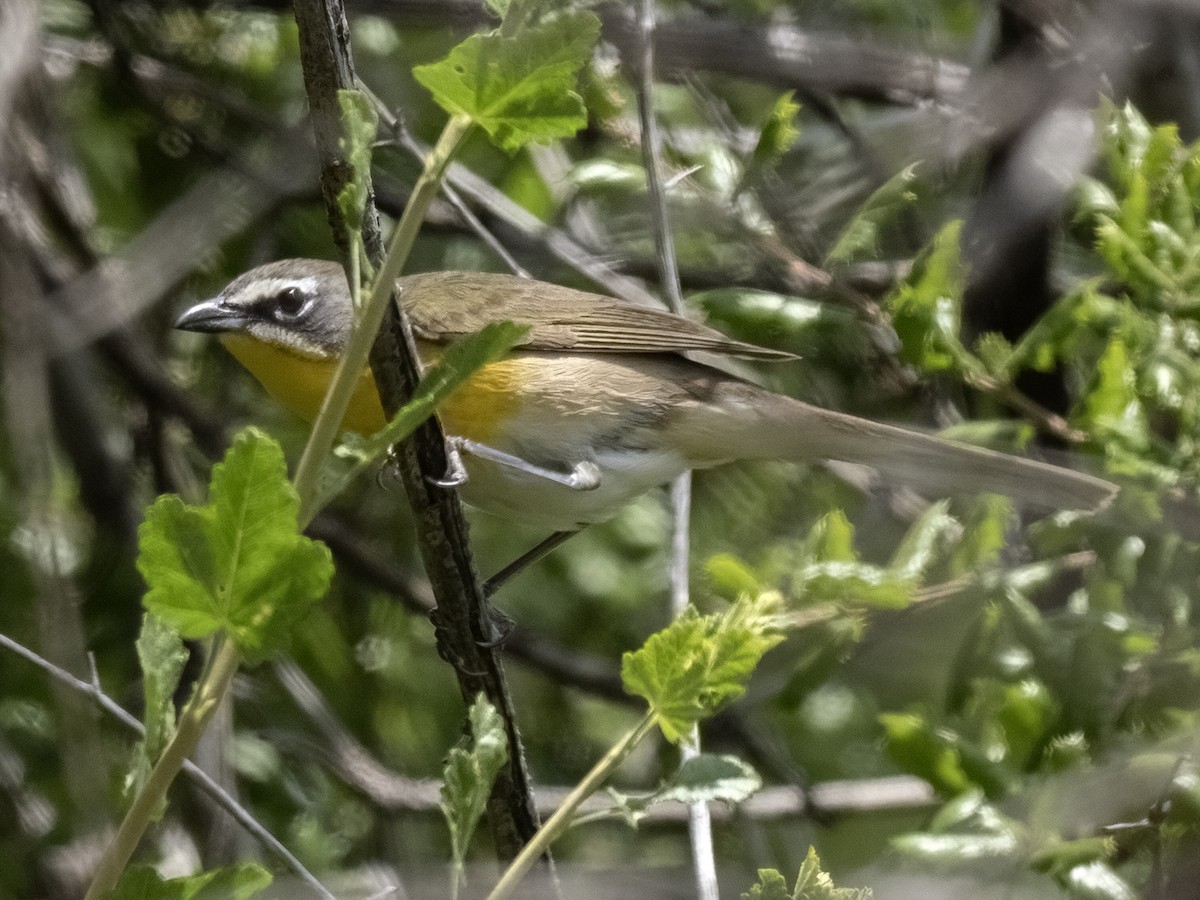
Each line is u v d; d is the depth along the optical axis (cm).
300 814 1058
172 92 1297
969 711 846
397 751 1275
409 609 1217
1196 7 1092
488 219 1266
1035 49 1175
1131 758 754
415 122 1266
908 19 1315
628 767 1259
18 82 1088
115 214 1315
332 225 563
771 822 1120
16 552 1130
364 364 466
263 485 448
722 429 953
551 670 1219
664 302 1198
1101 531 804
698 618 549
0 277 1011
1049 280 1152
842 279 1004
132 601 1198
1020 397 855
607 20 1136
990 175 1195
